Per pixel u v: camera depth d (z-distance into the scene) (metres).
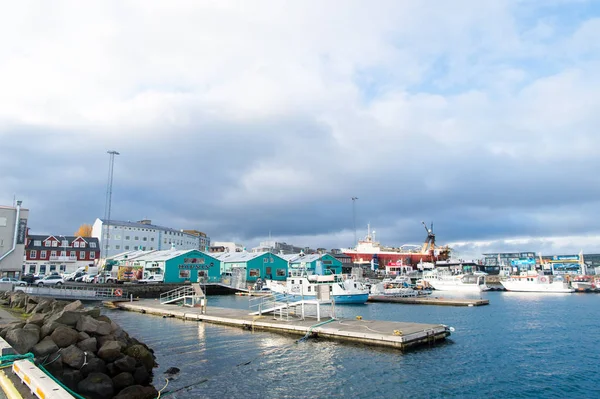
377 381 18.88
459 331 33.28
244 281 79.62
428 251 145.88
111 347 17.95
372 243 143.62
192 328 32.09
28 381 9.55
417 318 41.84
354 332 25.66
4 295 37.78
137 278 74.69
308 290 56.19
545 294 81.94
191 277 79.56
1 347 12.72
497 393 18.06
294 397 16.86
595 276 109.50
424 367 21.08
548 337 31.05
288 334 28.66
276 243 153.88
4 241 51.72
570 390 18.75
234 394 17.14
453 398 17.22
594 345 28.12
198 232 163.25
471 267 123.12
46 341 16.36
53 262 93.88
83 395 15.23
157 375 19.53
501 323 38.38
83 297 51.81
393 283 84.62
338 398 16.83
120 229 110.00
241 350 24.52
